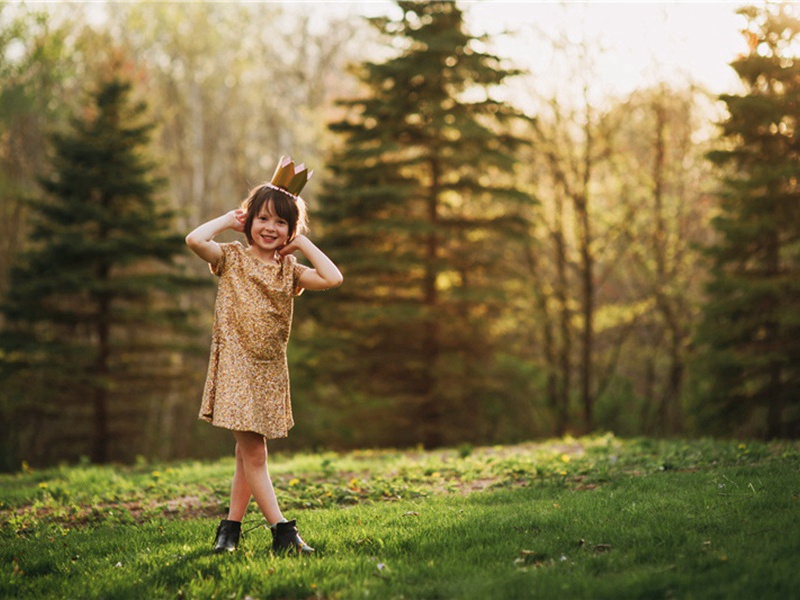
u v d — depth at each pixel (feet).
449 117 59.21
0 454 85.81
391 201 61.41
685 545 12.78
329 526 16.38
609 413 87.45
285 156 14.66
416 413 63.98
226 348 13.85
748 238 51.21
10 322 65.31
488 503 18.98
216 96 122.31
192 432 97.40
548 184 86.33
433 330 63.41
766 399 54.34
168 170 113.50
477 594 11.13
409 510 17.98
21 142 94.63
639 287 87.81
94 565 14.30
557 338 92.43
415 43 61.00
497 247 77.20
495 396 73.51
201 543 15.31
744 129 51.21
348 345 63.82
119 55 82.38
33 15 85.66
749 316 53.11
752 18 50.52
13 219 89.81
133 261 64.44
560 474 22.79
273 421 13.94
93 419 68.80
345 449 76.48
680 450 26.99
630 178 85.97
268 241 14.21
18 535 18.04
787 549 12.03
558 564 12.49
